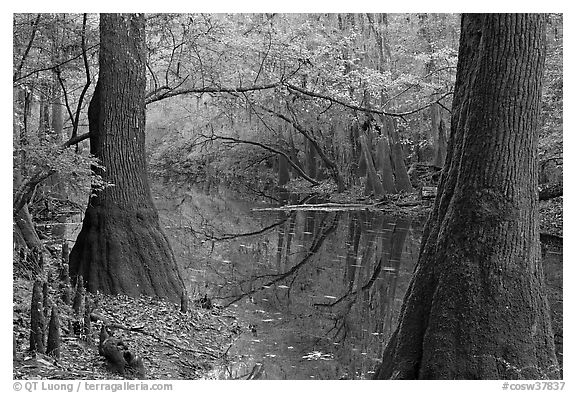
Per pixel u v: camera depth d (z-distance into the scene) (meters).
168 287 13.26
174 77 21.88
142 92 13.58
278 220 28.78
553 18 20.64
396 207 31.41
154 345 10.73
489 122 7.70
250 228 26.42
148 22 19.41
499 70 7.68
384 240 23.09
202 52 21.78
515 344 7.47
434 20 33.41
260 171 50.31
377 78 24.95
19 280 10.58
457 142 8.12
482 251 7.63
